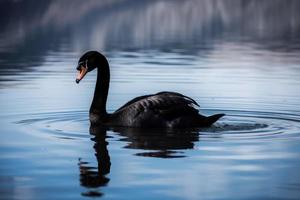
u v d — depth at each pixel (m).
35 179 9.48
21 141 11.98
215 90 18.48
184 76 21.41
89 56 14.28
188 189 9.05
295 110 15.48
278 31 42.47
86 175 9.68
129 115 13.52
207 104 16.33
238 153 11.09
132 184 9.26
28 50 30.38
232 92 18.09
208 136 12.54
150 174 9.75
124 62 25.52
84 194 8.81
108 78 14.13
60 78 20.91
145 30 44.12
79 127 13.45
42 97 17.09
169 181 9.41
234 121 14.24
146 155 10.95
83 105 15.95
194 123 13.44
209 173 9.82
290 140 12.14
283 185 9.22
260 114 15.05
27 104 15.98
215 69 23.27
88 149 11.38
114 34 40.56
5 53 28.94
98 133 12.84
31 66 24.22
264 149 11.38
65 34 39.81
